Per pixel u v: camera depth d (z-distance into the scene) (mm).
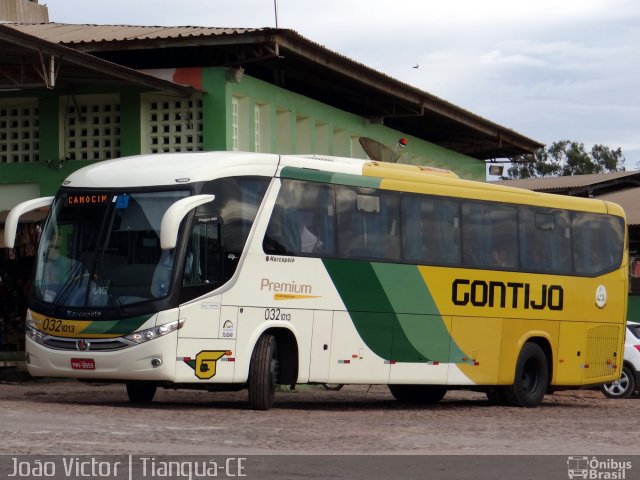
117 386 24984
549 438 16031
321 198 19609
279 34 26266
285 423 16516
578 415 21297
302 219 19266
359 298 20062
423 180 21516
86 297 17734
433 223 21516
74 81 26141
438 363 21438
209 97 27000
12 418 15375
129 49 27078
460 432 16469
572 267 24250
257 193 18625
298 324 19062
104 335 17469
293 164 19266
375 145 28297
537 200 23641
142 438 13578
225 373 17953
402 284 20812
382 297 20453
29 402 18734
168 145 27234
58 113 27328
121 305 17484
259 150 29203
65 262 18156
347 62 29531
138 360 17297
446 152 42562
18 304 27750
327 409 20734
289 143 30531
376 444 14273
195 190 17766
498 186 22984
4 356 26047
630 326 29828
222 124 26906
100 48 27250
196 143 27125
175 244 17219
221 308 17922
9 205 27734
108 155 27297
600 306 24859
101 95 27109
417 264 21109
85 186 18484
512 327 22891
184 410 18125
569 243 24266
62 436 13445
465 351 21969
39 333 17969
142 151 27000
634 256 47875
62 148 27406
